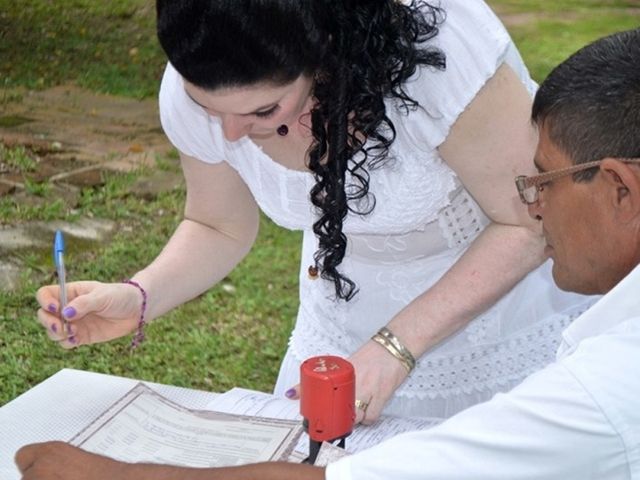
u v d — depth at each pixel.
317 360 1.73
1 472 1.88
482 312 2.04
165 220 5.54
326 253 2.01
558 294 2.22
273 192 2.11
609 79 1.33
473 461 1.26
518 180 1.47
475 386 2.28
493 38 1.82
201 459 1.86
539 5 10.57
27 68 7.97
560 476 1.23
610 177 1.32
